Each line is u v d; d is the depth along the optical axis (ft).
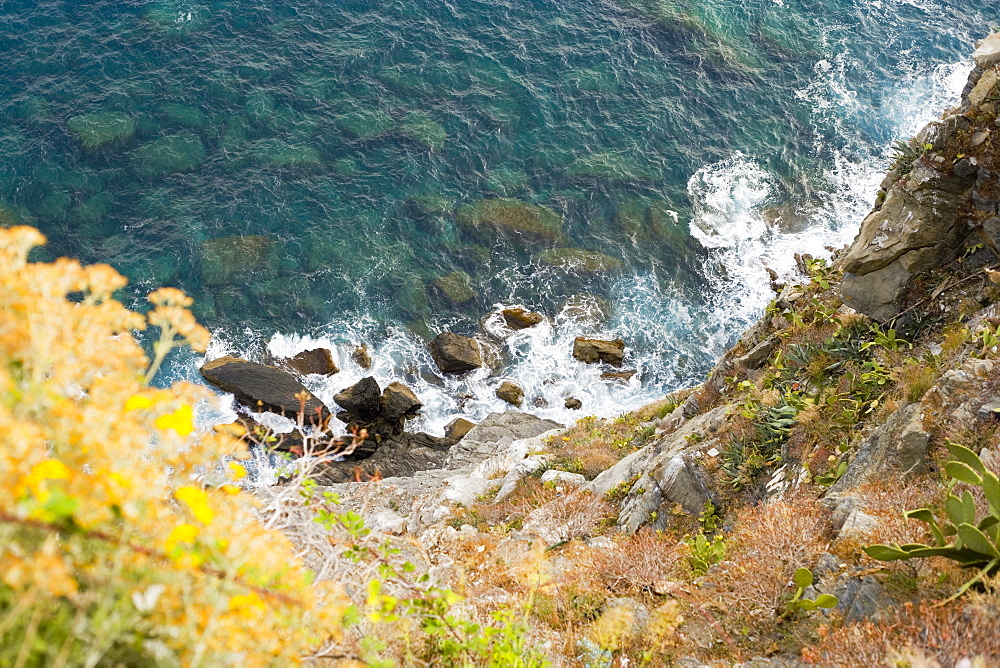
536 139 119.75
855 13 141.28
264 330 96.43
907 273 43.55
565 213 111.04
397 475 83.35
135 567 10.39
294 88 122.72
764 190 114.83
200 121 116.57
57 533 9.91
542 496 50.67
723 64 132.36
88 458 10.42
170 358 92.32
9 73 119.65
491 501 53.98
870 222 45.16
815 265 54.44
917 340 42.11
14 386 10.50
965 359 34.50
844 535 27.53
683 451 44.96
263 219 106.11
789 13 140.97
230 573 10.87
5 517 9.02
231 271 100.68
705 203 113.09
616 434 65.98
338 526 19.03
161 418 11.66
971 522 21.30
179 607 10.57
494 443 82.23
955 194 41.81
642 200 112.88
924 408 30.94
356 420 89.04
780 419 42.88
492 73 128.57
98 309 11.94
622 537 41.32
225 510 12.14
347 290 101.04
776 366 49.34
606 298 103.14
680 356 98.53
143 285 97.91
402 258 104.63
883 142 121.60
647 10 140.77
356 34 132.46
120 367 12.03
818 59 133.59
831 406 41.16
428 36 133.28
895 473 30.53
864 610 23.30
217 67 124.26
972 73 42.50
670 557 34.83
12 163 107.76
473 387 94.94
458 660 18.17
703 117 124.26
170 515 11.44
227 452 12.84
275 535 14.05
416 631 19.20
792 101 127.03
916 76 130.93
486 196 112.06
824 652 22.08
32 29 126.82
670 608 23.09
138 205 105.60
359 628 17.04
